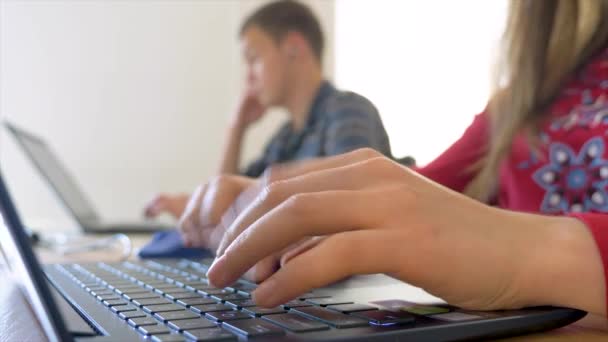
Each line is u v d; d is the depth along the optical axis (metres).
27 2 1.99
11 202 0.25
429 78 2.12
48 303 0.24
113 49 2.12
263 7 1.81
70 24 2.05
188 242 0.62
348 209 0.33
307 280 0.32
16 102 1.98
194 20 2.25
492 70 0.92
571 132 0.75
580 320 0.37
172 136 2.22
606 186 0.69
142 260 0.68
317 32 1.80
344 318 0.31
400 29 2.23
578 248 0.36
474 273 0.33
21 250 0.25
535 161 0.78
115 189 2.13
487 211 0.37
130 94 2.15
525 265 0.34
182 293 0.40
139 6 2.16
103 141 2.11
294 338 0.27
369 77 2.30
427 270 0.33
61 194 1.29
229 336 0.27
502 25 0.91
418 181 0.37
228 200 0.56
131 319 0.31
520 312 0.33
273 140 1.81
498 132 0.84
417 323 0.30
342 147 1.24
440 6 2.08
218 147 2.30
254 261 0.34
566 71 0.81
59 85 2.04
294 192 0.36
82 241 1.09
